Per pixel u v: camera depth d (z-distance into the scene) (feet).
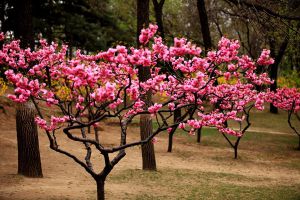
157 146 68.13
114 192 36.35
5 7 86.38
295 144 75.97
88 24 120.47
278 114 116.98
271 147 71.97
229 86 37.24
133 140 71.20
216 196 37.09
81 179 41.55
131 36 135.54
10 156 50.72
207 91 28.60
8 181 37.63
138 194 36.24
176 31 128.36
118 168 47.93
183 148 67.36
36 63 33.58
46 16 104.83
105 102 25.21
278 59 104.73
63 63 29.48
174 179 43.65
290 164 57.26
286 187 42.24
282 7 52.70
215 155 62.28
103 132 77.41
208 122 29.01
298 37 51.34
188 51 23.57
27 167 40.65
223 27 126.93
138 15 47.34
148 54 21.97
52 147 27.14
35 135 40.86
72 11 119.44
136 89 26.08
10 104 78.89
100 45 120.57
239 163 56.75
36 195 33.12
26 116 40.40
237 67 30.37
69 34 120.67
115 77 27.96
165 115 100.83
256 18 47.47
